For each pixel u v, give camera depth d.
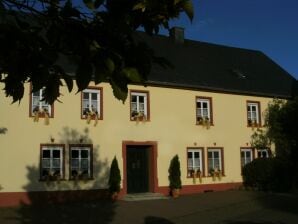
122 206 19.56
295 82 30.78
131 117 22.89
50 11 3.01
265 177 25.33
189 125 24.78
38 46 2.91
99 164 21.73
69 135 21.14
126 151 22.73
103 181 21.75
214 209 18.94
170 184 23.44
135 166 23.14
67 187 20.81
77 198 21.02
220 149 25.84
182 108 24.64
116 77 2.81
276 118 27.14
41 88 2.91
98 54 2.78
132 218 16.69
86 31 2.92
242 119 26.92
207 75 26.91
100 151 21.83
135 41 3.00
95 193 21.48
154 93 23.78
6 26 2.85
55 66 2.93
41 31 3.05
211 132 25.59
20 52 2.88
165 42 29.03
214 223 15.74
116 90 2.81
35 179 20.19
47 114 20.70
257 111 27.64
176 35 29.75
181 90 24.77
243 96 27.17
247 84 27.84
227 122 26.28
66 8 2.94
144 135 23.19
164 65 3.07
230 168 26.08
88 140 21.58
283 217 16.75
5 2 3.11
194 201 21.30
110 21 2.88
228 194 23.92
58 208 18.81
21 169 19.97
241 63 30.80
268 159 25.56
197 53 29.42
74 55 2.90
